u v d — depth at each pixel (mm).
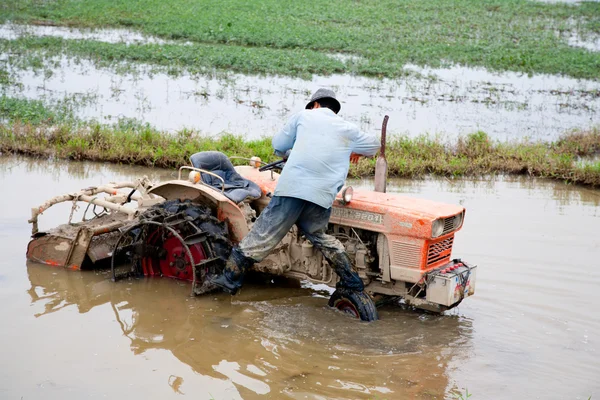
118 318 6512
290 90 18219
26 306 6648
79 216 8945
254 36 24906
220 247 7180
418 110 16891
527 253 8469
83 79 18094
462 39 27797
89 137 12438
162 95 16938
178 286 7395
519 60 23906
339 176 6430
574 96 19562
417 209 6543
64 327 6242
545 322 6734
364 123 15148
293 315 6781
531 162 12578
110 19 27688
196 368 5602
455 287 6473
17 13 27641
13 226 8523
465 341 6320
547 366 5879
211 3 33344
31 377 5312
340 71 21266
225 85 18438
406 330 6531
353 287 6668
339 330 6469
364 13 33250
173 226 7164
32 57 20281
